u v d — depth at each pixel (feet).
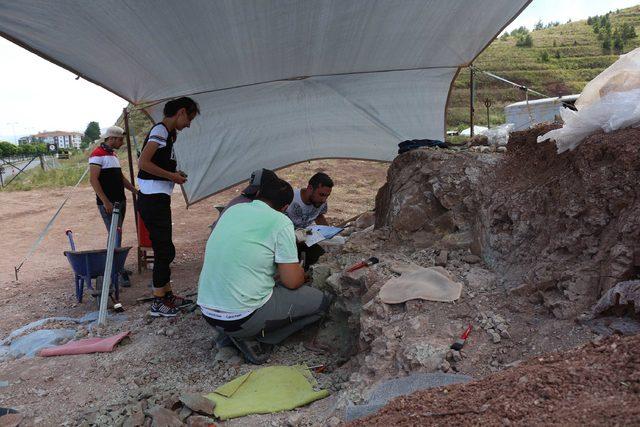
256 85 24.64
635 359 7.39
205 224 34.88
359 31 19.62
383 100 27.78
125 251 19.16
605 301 9.53
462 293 11.92
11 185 58.13
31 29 15.57
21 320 18.79
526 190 12.75
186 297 19.69
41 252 30.27
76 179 58.18
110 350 15.19
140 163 17.52
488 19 20.27
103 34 16.47
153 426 10.12
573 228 10.91
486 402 7.61
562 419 6.52
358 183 47.03
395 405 8.45
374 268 13.69
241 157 28.96
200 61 19.74
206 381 12.86
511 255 12.41
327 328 14.25
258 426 10.25
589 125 11.46
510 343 10.21
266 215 13.39
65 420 11.49
